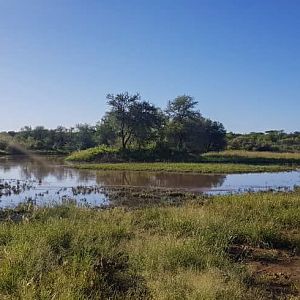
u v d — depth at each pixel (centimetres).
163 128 8075
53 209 1587
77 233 1031
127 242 1037
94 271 762
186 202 2194
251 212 1451
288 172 4706
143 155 6981
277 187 3191
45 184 3219
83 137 10525
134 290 715
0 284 685
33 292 619
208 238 1064
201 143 8469
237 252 1061
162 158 6862
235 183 3469
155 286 698
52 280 691
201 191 2886
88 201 2306
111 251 919
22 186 3041
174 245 920
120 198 2431
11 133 11438
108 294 700
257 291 754
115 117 7462
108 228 1152
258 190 2905
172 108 8275
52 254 855
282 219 1367
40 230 1054
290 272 928
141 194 2586
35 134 11131
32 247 863
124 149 7319
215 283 708
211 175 4209
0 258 857
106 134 8438
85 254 866
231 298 673
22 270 734
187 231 1186
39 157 7944
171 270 809
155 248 909
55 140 10750
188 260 865
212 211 1460
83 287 676
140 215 1516
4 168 4975
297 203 1650
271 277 878
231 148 10788
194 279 730
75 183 3331
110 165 5244
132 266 838
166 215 1448
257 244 1141
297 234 1220
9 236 1077
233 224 1236
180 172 4462
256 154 8231
